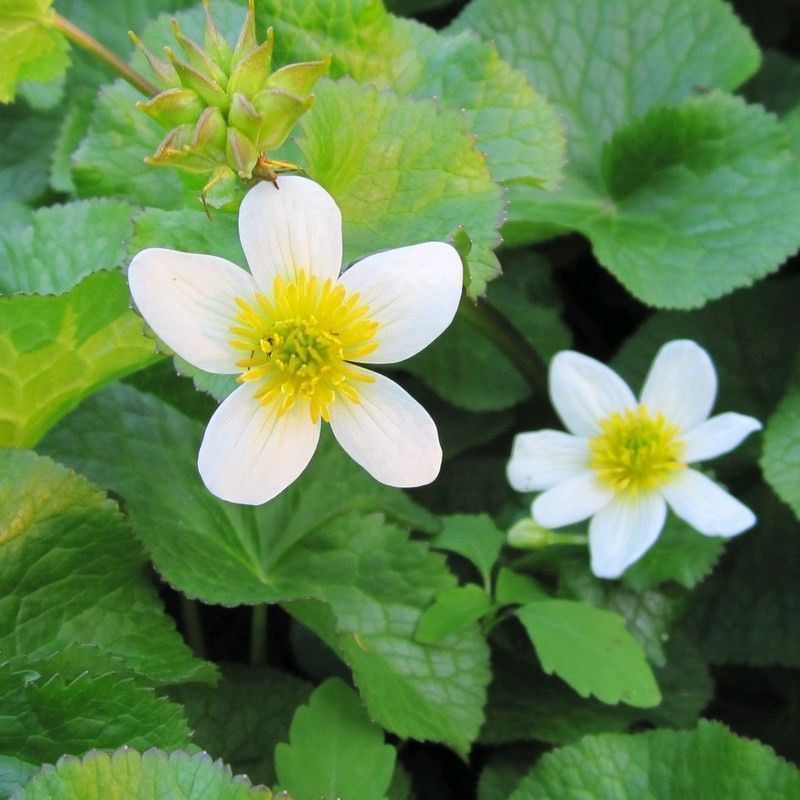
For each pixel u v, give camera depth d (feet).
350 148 1.04
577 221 1.20
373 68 1.11
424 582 1.08
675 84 1.26
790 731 1.19
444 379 1.22
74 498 1.01
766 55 1.34
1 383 1.01
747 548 1.20
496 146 1.10
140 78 1.05
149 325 0.95
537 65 1.26
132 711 0.98
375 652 1.06
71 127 1.25
